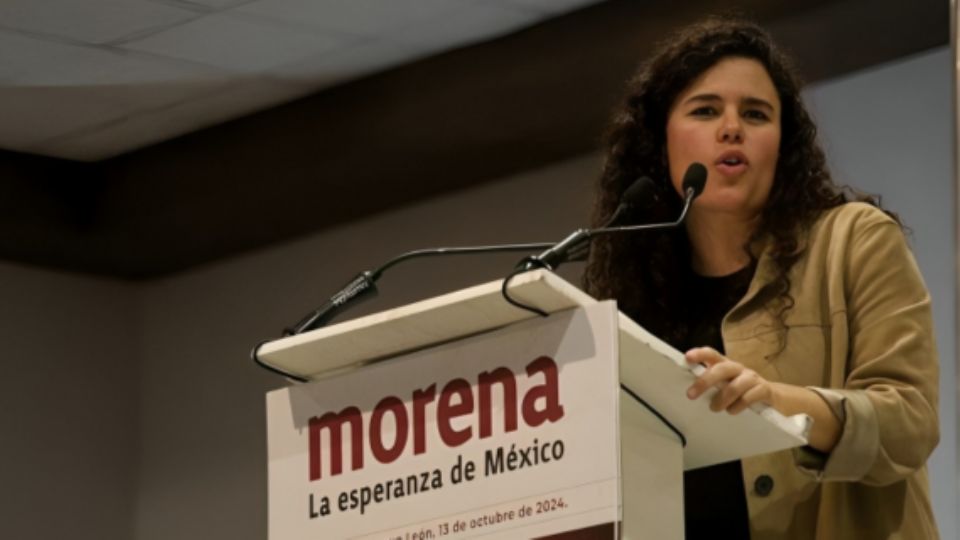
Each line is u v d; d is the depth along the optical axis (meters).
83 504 15.55
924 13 9.98
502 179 13.02
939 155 9.88
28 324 15.57
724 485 4.90
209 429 15.25
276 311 14.79
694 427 4.24
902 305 4.81
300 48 12.46
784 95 5.30
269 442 4.38
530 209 12.78
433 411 4.07
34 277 15.66
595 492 3.75
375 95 13.00
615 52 11.37
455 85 12.46
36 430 15.47
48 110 13.77
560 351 3.85
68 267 15.80
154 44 12.32
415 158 13.02
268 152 13.77
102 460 15.69
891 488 4.80
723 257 5.25
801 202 5.15
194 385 15.43
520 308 3.89
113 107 13.72
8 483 15.26
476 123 12.44
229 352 15.17
